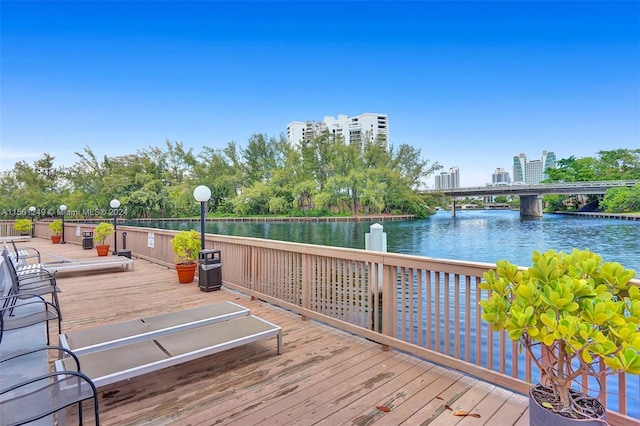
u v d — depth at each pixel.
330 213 39.06
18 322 2.88
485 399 2.31
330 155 40.53
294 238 27.23
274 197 39.88
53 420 2.10
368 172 37.91
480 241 21.92
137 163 42.03
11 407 2.09
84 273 6.89
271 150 44.94
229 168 43.81
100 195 40.91
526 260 16.39
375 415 2.14
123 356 2.43
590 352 1.41
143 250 8.84
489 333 2.45
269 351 3.10
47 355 3.04
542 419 1.46
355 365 2.82
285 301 4.33
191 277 6.07
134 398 2.35
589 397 1.52
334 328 3.67
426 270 2.79
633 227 23.05
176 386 2.51
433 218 38.56
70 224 13.00
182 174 44.19
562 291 1.35
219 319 3.16
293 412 2.18
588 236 20.64
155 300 4.94
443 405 2.24
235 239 5.30
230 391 2.44
